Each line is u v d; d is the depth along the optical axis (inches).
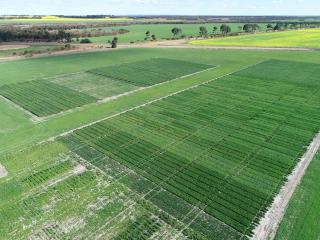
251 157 1325.0
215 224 962.1
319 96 2041.1
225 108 1872.5
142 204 1055.6
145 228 953.5
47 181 1197.1
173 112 1827.0
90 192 1125.1
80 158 1352.1
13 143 1498.5
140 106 1940.2
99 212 1026.7
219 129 1592.0
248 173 1214.3
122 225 968.9
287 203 1036.5
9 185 1177.4
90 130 1614.2
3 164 1318.9
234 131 1566.2
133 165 1288.1
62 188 1152.2
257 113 1782.7
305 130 1555.1
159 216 1000.2
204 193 1104.2
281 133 1530.5
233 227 948.0
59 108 1943.9
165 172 1233.4
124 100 2066.9
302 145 1411.2
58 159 1347.2
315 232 911.0
